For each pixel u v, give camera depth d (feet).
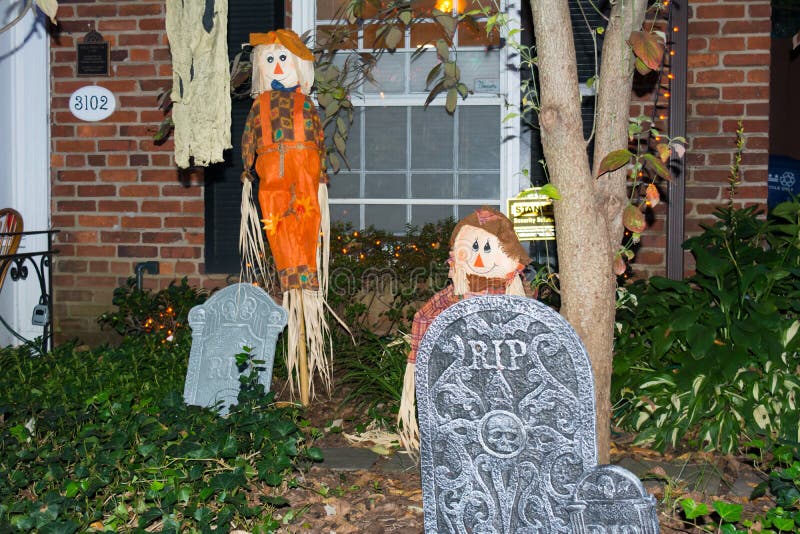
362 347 20.88
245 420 14.51
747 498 13.92
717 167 21.16
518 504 11.21
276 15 22.91
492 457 11.28
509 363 11.13
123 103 23.67
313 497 14.10
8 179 23.94
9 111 23.77
